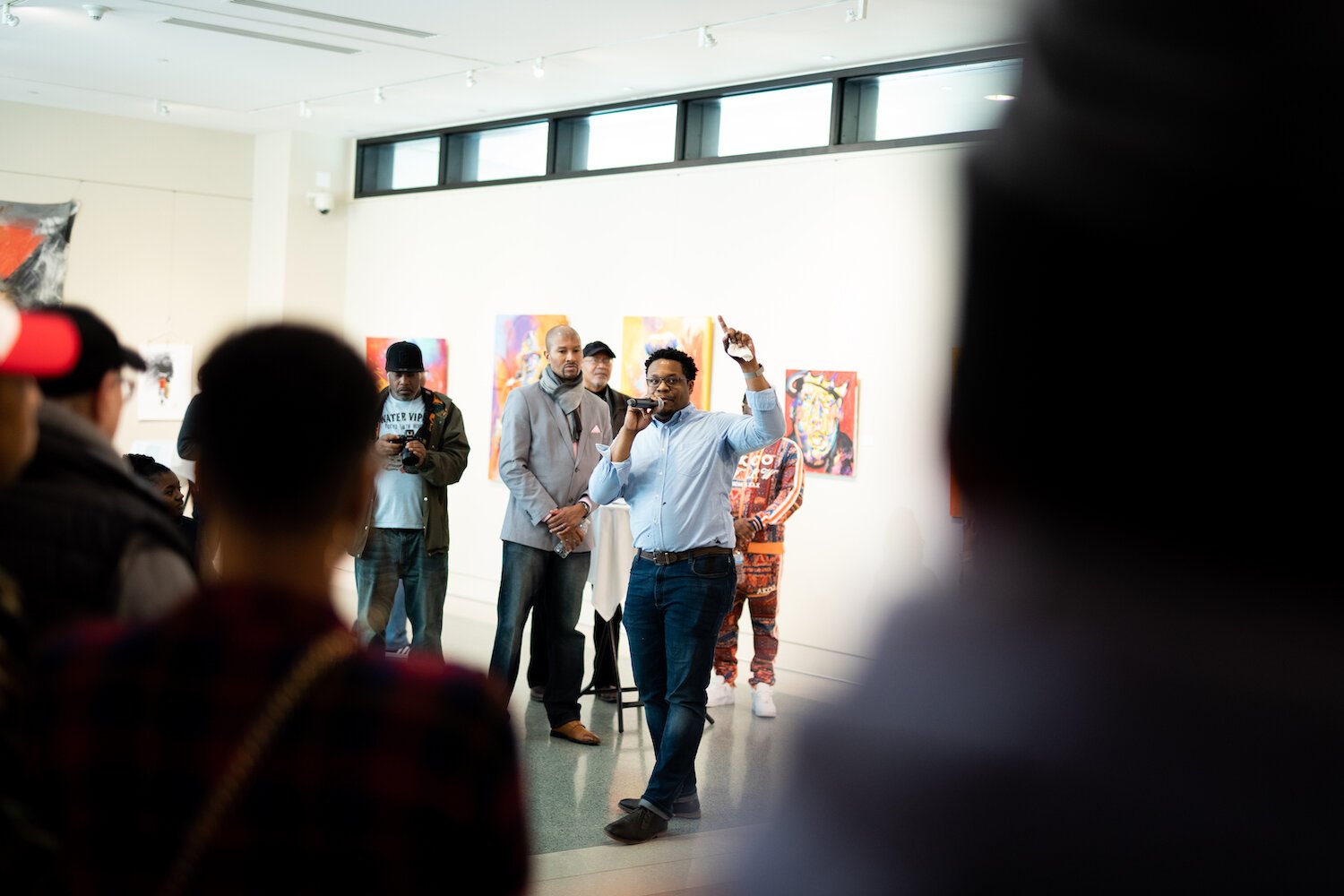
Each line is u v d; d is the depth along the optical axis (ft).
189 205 38.27
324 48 27.14
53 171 36.19
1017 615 0.73
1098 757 0.73
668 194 28.09
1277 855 0.70
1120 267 0.67
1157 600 0.69
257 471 3.40
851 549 23.88
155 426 38.11
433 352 34.73
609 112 30.30
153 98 34.14
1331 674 0.67
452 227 34.40
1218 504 0.67
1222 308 0.65
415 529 20.43
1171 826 0.72
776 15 21.66
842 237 24.50
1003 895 0.76
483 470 33.04
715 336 26.76
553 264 31.12
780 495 22.15
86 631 3.41
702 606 14.66
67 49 29.07
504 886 3.13
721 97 27.55
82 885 3.07
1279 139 0.65
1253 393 0.65
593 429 19.26
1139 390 0.67
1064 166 0.69
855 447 23.88
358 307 37.86
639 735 20.13
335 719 3.02
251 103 34.09
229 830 2.96
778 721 21.71
